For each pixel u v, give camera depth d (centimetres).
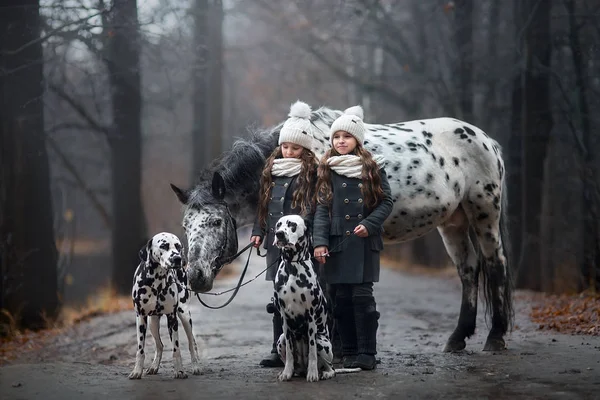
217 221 759
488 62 2222
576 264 1727
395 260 3356
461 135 945
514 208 1991
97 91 2077
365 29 2738
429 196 884
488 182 945
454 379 707
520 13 1858
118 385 689
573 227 1823
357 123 750
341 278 733
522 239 1828
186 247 796
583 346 895
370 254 744
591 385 676
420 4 2617
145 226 2055
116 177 2027
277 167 758
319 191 733
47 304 1527
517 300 1584
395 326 1274
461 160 936
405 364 799
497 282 944
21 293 1497
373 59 3381
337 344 812
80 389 678
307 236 677
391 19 2698
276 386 675
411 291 1972
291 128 755
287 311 685
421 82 2600
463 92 2319
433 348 985
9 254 1502
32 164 1510
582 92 1667
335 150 754
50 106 1959
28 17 1389
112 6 1405
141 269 696
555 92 1816
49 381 720
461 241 977
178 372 716
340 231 730
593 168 1647
